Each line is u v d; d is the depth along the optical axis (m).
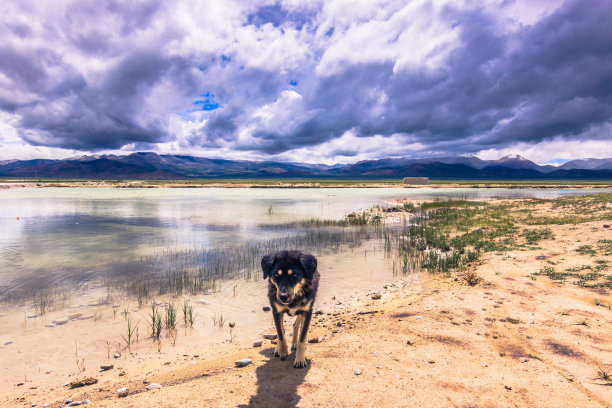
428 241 16.09
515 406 3.73
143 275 11.07
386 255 14.08
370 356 5.07
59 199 44.81
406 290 9.55
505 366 4.70
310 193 61.47
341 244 16.30
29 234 18.69
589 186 93.38
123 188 76.06
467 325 6.20
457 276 10.48
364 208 33.84
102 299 8.88
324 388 4.16
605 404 3.74
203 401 3.93
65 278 10.70
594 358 4.80
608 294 7.50
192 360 5.61
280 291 4.50
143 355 5.94
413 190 75.94
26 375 5.24
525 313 6.68
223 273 11.34
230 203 39.75
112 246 15.57
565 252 11.42
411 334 5.85
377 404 3.78
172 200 43.94
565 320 6.18
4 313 7.89
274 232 19.69
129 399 4.07
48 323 7.34
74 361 5.73
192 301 8.87
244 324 7.46
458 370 4.59
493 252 12.59
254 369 4.88
